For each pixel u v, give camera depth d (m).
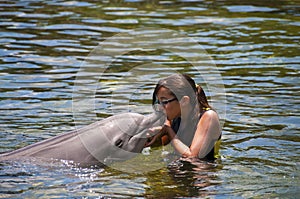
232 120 14.30
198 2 28.00
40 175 11.26
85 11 26.08
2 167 11.52
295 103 15.47
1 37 21.97
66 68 18.67
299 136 13.27
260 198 10.12
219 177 11.13
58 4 27.48
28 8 26.59
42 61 19.36
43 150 12.03
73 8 26.66
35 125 14.05
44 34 22.47
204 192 10.45
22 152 12.05
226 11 26.12
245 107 15.16
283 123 14.08
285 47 20.70
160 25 23.47
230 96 15.98
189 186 10.76
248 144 12.86
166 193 10.45
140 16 25.09
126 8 26.59
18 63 19.16
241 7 26.88
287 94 16.19
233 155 12.27
